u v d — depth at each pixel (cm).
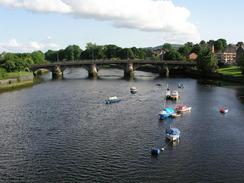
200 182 5875
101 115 10738
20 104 12612
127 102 13138
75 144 7819
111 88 17500
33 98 14025
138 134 8569
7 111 11338
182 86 17538
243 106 12212
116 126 9344
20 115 10738
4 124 9588
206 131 8831
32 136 8438
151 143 7844
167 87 17738
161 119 10150
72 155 7125
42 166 6575
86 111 11356
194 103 12825
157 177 6050
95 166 6550
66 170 6384
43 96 14588
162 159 6862
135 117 10444
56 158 6969
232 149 7431
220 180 5956
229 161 6769
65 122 9812
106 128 9138
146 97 14375
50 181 5941
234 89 16650
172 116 10406
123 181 5900
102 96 14650
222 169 6397
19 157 7025
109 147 7594
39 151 7375
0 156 7081
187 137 8300
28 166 6581
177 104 12619
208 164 6619
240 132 8731
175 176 6097
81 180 5962
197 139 8131
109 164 6638
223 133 8638
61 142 7962
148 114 10875
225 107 11988
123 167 6494
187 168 6444
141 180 5934
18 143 7906
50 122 9812
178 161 6769
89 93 15575
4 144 7825
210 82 19938
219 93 15388
